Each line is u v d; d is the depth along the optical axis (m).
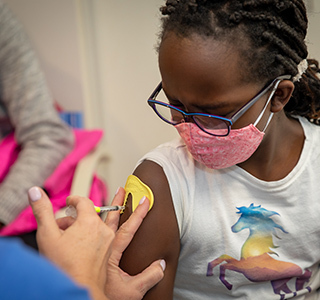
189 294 1.05
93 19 2.04
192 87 0.80
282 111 0.96
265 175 0.98
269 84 0.85
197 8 0.81
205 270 1.00
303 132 1.01
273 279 1.02
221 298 1.03
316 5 1.40
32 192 0.76
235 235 0.98
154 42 2.05
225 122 0.83
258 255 1.00
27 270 0.42
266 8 0.82
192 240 0.97
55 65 2.05
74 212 0.86
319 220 1.01
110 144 2.19
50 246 0.72
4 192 1.62
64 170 1.68
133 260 0.92
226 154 0.89
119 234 0.90
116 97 2.14
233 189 0.98
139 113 2.16
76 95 2.07
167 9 0.86
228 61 0.79
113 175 2.22
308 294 1.07
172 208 0.94
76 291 0.43
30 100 1.69
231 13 0.80
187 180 0.97
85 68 2.07
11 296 0.41
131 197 0.95
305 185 0.99
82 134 1.83
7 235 1.57
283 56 0.85
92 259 0.71
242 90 0.82
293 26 0.87
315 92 1.01
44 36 2.02
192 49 0.79
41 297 0.41
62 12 1.99
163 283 0.94
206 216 0.97
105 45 2.07
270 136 0.94
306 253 1.03
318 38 1.43
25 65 1.69
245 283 1.01
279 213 0.99
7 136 1.79
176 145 1.01
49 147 1.68
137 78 2.11
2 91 1.71
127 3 2.02
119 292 0.86
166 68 0.82
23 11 2.00
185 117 0.86
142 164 0.98
